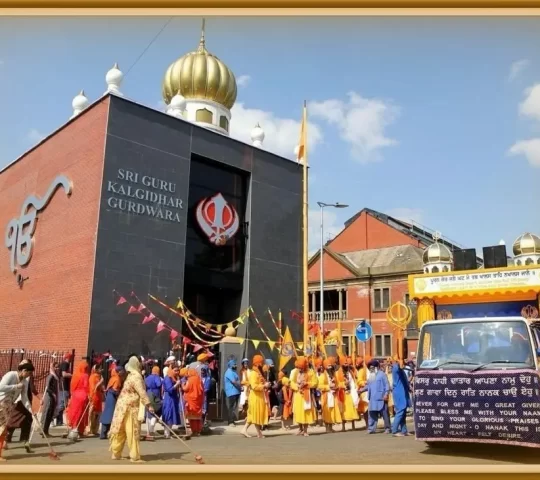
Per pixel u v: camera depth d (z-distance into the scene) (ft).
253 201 61.72
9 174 65.67
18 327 56.80
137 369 26.58
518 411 24.02
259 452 28.02
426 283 45.91
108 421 34.60
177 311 51.75
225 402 46.47
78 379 35.24
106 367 43.27
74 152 52.90
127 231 49.24
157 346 49.42
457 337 27.20
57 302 50.52
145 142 52.06
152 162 52.29
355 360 47.44
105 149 48.88
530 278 41.55
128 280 48.60
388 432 38.47
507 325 26.43
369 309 118.21
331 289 124.47
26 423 28.73
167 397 36.27
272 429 41.98
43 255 54.70
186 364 47.24
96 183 48.78
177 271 52.39
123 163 50.01
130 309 48.06
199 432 36.96
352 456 25.94
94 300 46.11
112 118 49.80
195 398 36.65
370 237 135.54
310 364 41.60
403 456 25.66
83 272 47.75
